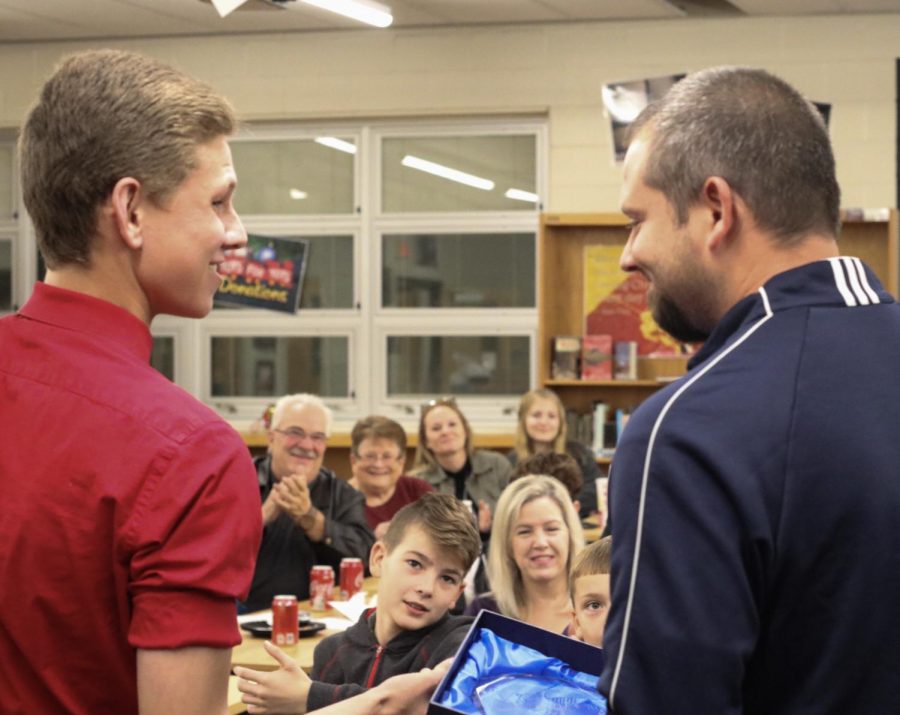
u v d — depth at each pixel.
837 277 1.07
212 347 7.53
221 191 1.09
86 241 1.07
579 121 7.00
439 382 7.32
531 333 7.20
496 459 5.73
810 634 1.00
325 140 7.36
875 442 1.00
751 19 6.80
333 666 2.61
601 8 6.69
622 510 1.02
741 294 1.09
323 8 6.02
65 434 1.02
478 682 1.23
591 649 1.29
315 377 7.44
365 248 7.34
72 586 1.01
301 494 4.15
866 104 6.73
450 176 7.27
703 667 0.96
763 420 1.01
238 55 7.27
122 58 1.07
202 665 1.00
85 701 1.03
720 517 0.98
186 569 0.99
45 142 1.06
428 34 7.12
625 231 7.00
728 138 1.08
